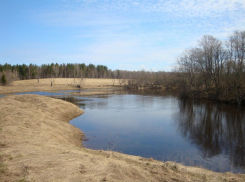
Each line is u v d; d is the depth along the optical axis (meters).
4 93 58.38
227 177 6.98
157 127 19.31
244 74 33.72
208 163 11.11
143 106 33.16
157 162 8.77
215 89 39.41
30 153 7.41
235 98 33.44
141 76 90.75
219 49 40.38
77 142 13.95
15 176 5.33
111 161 7.46
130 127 19.20
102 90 74.00
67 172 5.88
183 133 17.27
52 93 59.88
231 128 18.91
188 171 7.28
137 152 12.63
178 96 49.97
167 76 81.75
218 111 27.72
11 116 14.38
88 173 5.99
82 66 138.25
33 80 96.25
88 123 20.77
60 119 20.20
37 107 21.23
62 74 130.62
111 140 15.01
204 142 14.90
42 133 11.64
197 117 24.05
